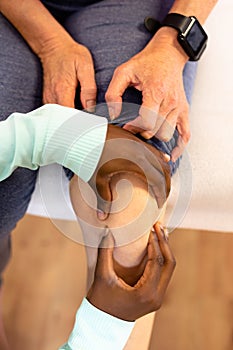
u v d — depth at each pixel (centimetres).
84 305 71
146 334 80
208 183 91
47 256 140
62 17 96
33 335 132
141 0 91
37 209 97
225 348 124
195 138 93
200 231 136
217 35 101
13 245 142
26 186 85
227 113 95
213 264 133
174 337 126
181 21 85
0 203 82
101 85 84
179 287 131
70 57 86
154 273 71
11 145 69
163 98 80
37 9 90
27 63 87
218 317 128
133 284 71
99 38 88
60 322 133
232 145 92
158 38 86
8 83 84
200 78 98
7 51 87
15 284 138
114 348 71
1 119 82
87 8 93
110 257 71
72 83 84
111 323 69
